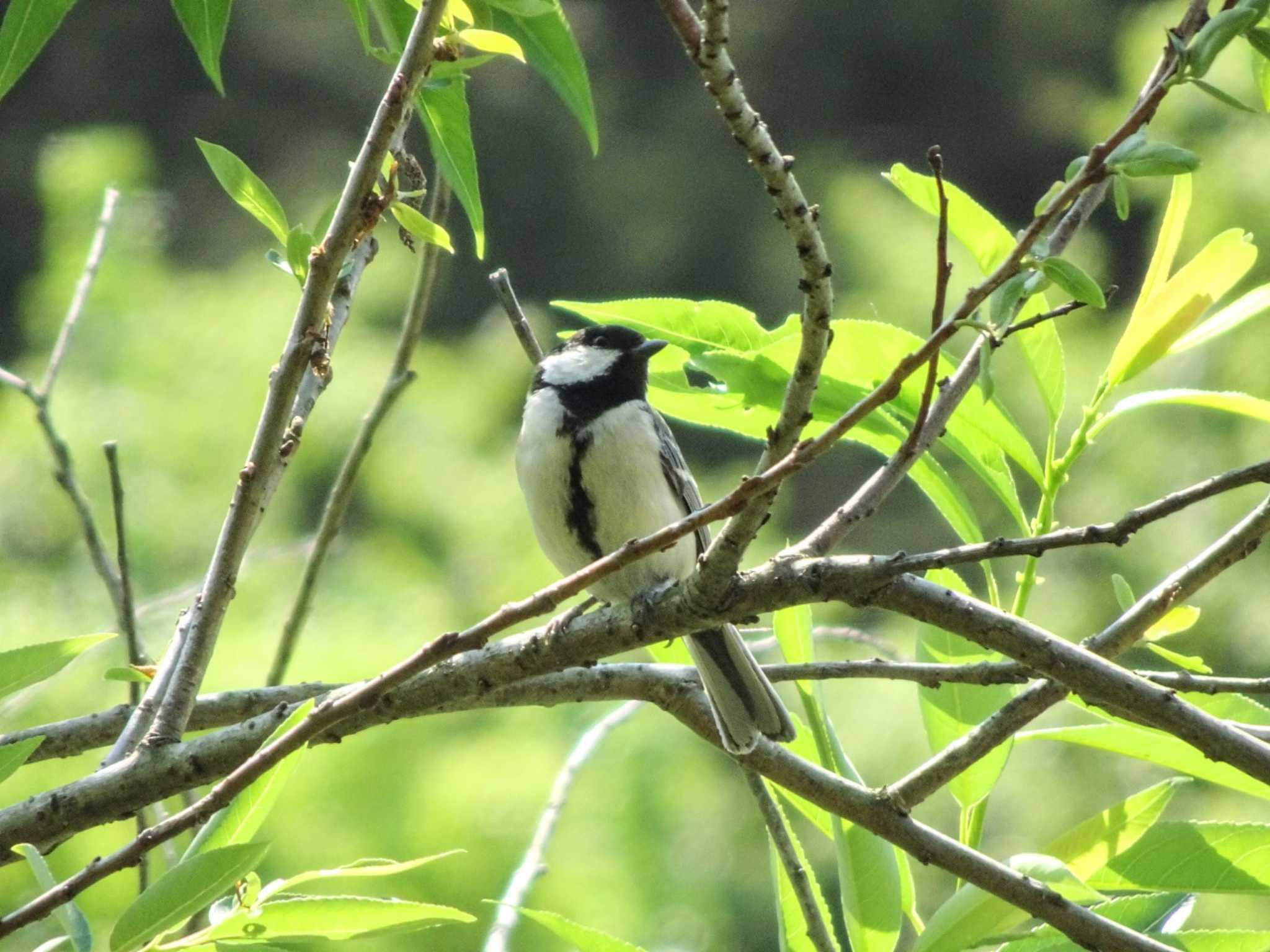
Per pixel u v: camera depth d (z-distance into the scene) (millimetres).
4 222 33688
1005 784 13789
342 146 40312
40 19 4906
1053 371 5316
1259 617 13328
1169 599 4719
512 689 5586
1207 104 14492
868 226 26531
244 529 4922
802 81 44938
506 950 5562
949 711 5523
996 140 44281
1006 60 44375
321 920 3867
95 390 15312
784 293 36000
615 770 12055
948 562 4180
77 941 3676
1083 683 4172
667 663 6727
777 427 4238
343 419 16750
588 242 37094
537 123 37688
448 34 4699
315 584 6207
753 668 5977
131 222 16547
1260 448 13859
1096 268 19969
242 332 16016
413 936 10602
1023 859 4723
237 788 3709
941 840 4738
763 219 36938
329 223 4918
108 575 6043
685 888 12203
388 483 16406
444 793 11156
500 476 16562
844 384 5531
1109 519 14508
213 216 33500
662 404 6184
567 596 3807
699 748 12891
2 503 14438
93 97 39562
